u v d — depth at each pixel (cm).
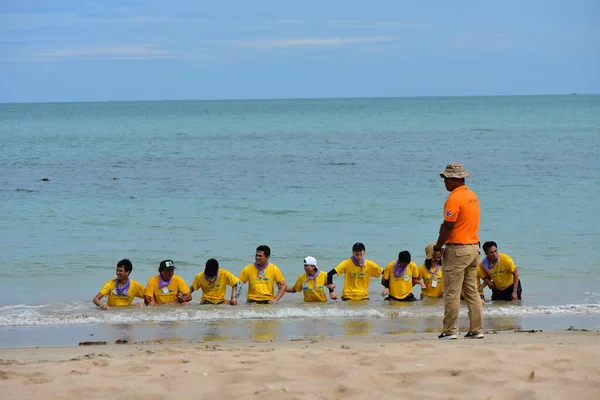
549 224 2020
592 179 3050
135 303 1210
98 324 1045
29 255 1648
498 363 607
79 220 2125
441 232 802
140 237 1866
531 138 5903
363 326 1019
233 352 698
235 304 1199
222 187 2953
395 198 2573
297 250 1706
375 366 605
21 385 566
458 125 8619
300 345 804
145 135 7225
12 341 918
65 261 1588
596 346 696
